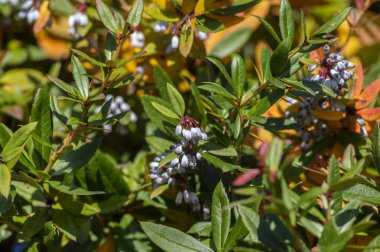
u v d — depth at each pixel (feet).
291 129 2.82
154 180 2.75
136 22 2.62
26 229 2.70
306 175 2.85
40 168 2.71
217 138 2.73
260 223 2.43
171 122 2.79
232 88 2.86
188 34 2.94
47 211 2.75
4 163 2.56
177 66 3.14
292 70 2.67
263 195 2.23
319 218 2.40
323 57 2.78
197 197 2.74
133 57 2.60
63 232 2.71
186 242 2.53
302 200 2.25
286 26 2.64
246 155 2.79
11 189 2.63
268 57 2.68
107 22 2.63
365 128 2.87
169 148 2.80
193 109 3.03
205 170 2.80
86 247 2.93
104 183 2.93
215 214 2.54
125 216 2.96
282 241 2.39
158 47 3.14
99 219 2.95
